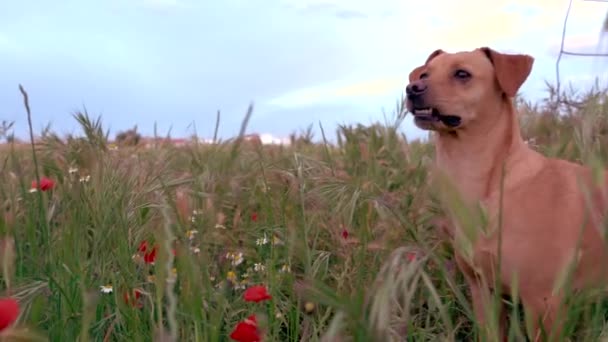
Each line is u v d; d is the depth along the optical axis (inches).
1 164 71.1
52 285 48.1
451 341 34.2
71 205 57.3
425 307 54.9
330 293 30.6
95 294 35.0
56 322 46.6
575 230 55.9
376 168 75.4
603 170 36.2
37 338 31.9
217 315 40.3
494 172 60.4
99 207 55.3
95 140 63.4
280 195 58.6
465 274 58.7
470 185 61.3
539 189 57.8
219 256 58.9
